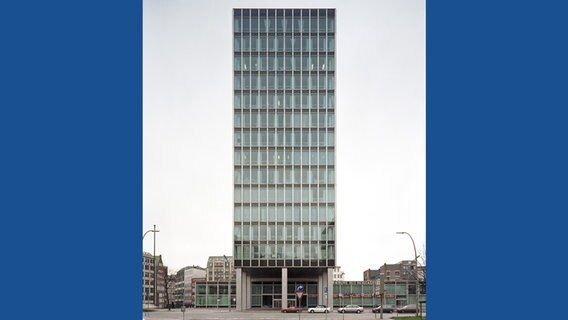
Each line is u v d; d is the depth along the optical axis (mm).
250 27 94625
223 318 65188
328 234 91000
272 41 94312
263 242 90812
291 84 93812
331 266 90125
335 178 92062
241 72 94000
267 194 91750
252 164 92438
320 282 92750
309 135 93000
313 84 93812
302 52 94188
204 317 67812
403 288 116750
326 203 91562
